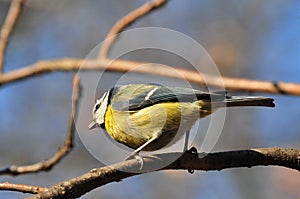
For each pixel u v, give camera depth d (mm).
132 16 9609
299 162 6293
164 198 12320
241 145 12547
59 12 14422
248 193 12008
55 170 12711
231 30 13828
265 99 6934
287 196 11805
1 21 13180
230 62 13438
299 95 8500
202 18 14062
